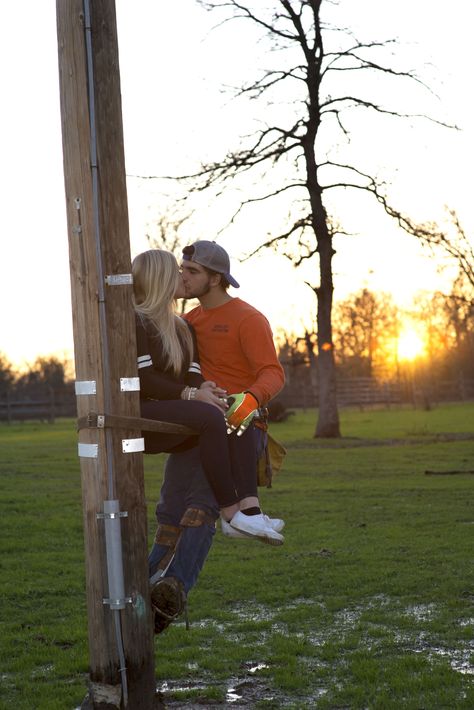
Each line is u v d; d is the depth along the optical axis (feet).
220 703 17.31
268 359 16.42
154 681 14.79
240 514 15.43
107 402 14.47
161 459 73.46
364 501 46.34
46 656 20.68
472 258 102.94
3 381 194.80
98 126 14.47
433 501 46.24
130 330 14.66
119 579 14.26
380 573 28.71
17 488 51.60
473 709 16.67
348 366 257.75
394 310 311.27
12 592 26.86
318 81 97.40
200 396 15.39
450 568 29.43
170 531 16.22
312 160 98.78
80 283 14.53
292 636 21.99
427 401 178.09
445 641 21.36
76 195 14.52
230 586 27.45
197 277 16.85
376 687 18.04
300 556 31.81
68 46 14.53
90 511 14.49
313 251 100.83
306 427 129.70
